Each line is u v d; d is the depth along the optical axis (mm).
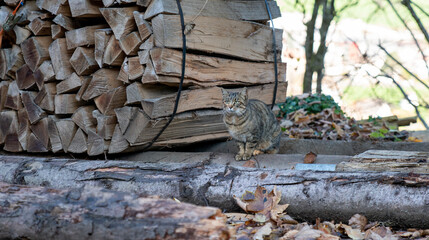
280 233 3311
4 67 5707
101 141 4914
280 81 5719
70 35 4926
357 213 3383
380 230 3254
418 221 3244
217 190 3660
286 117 8375
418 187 3266
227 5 4863
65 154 5598
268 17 5469
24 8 5375
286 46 14766
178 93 4453
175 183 3699
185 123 4863
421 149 6332
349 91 14992
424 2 14188
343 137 7348
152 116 4406
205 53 4723
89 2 4711
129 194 2719
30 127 5543
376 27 15000
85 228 2641
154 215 2545
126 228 2551
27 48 5309
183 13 4312
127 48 4465
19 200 2846
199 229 2412
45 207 2764
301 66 14953
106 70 4781
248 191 3594
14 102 5586
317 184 3496
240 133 4871
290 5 14914
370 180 3404
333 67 14930
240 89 5242
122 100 4844
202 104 4840
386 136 7723
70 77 5020
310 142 6234
